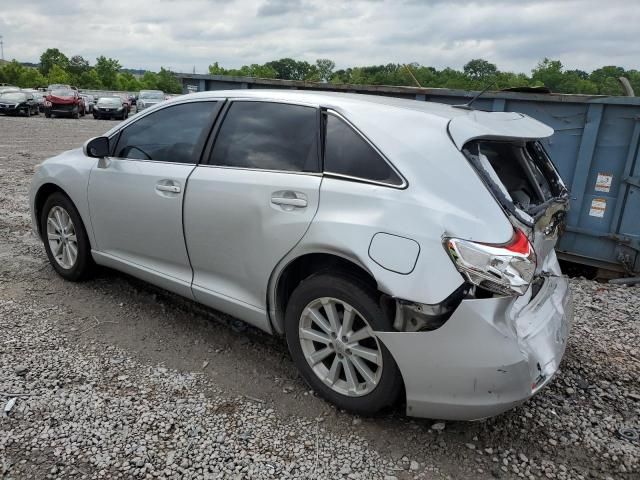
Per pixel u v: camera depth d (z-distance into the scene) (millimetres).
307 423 2910
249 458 2625
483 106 5957
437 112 2959
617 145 5270
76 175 4266
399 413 3033
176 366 3402
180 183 3520
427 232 2504
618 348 3938
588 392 3363
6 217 6762
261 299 3199
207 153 3498
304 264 3098
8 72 75438
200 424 2850
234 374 3346
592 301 4828
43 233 4754
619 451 2830
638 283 5309
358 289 2730
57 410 2889
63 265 4605
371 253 2621
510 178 2912
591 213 5500
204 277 3545
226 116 3508
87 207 4207
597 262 5559
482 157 2713
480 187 2559
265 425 2875
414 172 2652
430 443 2809
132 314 4086
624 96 5246
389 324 2662
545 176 3275
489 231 2449
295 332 3066
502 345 2451
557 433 2951
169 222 3602
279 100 3307
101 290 4484
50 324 3854
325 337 2963
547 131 3219
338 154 2922
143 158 3893
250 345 3707
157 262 3844
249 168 3244
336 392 2969
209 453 2641
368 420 2957
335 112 3023
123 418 2857
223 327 3949
